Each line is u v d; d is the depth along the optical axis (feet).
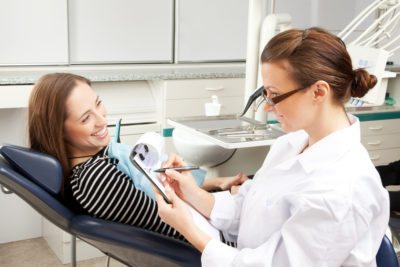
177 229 3.70
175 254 3.89
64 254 8.58
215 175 6.69
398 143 8.62
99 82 9.46
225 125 6.27
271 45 3.32
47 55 9.47
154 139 4.22
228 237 4.42
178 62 10.90
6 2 8.89
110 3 9.90
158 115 9.87
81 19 9.71
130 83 9.80
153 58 10.62
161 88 9.69
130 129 9.44
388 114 8.33
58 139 4.08
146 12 10.30
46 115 4.04
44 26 9.30
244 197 4.38
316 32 3.34
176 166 4.32
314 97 3.27
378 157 8.47
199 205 4.33
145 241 3.91
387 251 3.54
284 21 6.51
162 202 3.72
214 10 11.01
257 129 6.09
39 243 9.50
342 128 3.45
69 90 4.04
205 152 6.32
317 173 3.34
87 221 3.96
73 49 9.77
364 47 6.18
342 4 12.24
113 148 4.38
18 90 8.44
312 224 3.18
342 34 7.15
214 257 3.46
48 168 3.91
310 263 3.22
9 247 9.28
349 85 3.38
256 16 6.55
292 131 3.53
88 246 8.86
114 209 4.01
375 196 3.28
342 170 3.26
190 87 9.81
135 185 4.22
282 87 3.28
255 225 3.71
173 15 10.61
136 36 10.32
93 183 3.99
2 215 9.35
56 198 4.03
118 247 4.01
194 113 9.98
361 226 3.20
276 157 4.13
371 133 8.25
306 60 3.18
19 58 9.24
